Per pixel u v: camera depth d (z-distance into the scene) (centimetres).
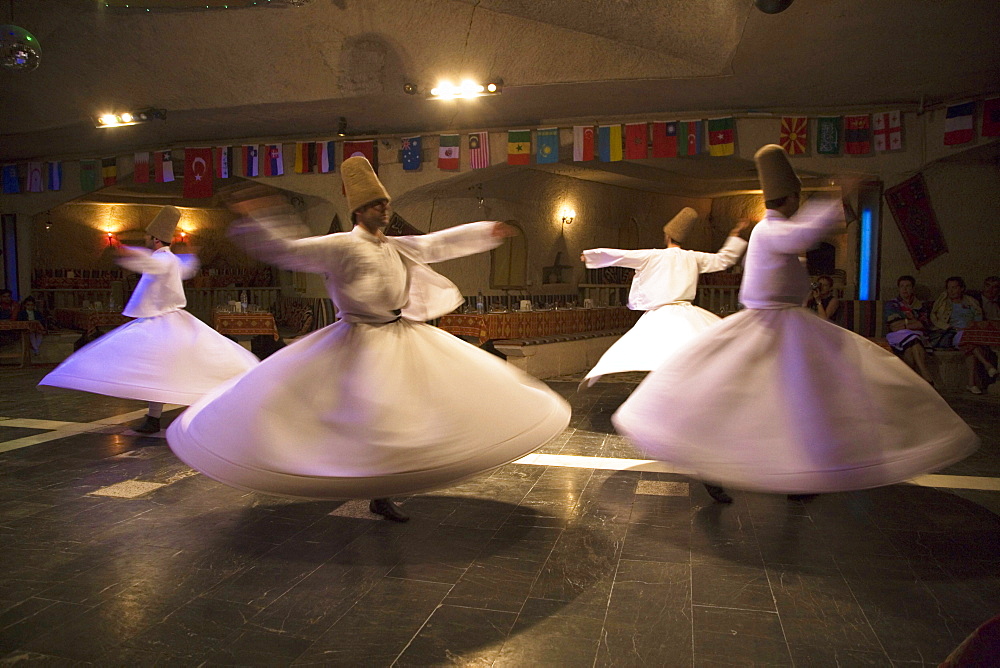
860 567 306
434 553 326
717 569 305
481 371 317
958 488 426
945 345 826
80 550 333
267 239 294
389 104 938
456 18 819
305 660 233
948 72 781
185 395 545
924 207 927
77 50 941
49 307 1488
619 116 977
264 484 272
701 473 318
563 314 1029
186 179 1142
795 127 920
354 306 312
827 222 325
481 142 1021
